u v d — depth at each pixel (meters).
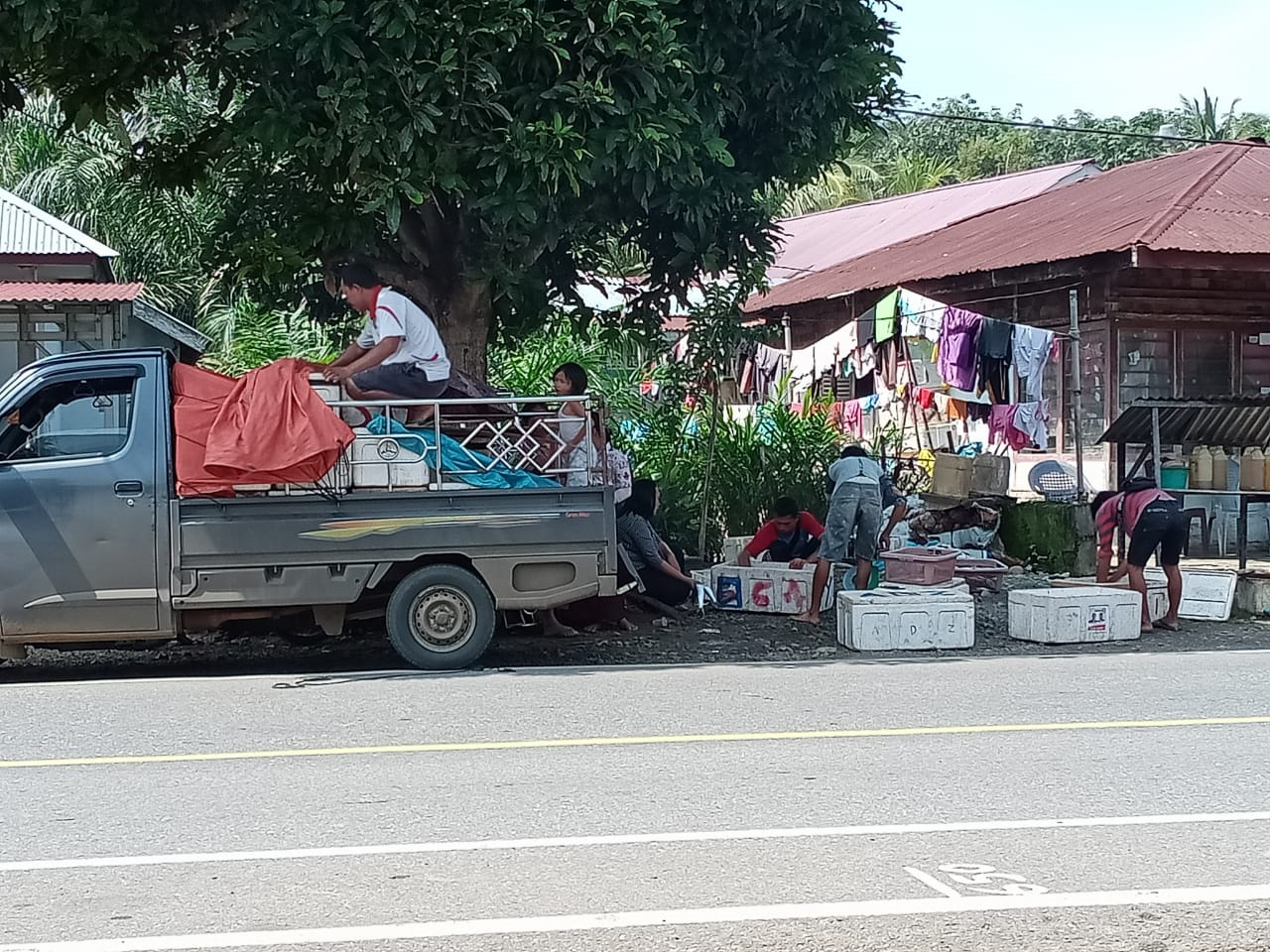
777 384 20.38
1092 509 13.25
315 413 9.98
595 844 5.69
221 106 11.90
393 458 10.12
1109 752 7.32
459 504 10.19
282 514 10.01
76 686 9.73
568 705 8.72
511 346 15.23
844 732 7.86
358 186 11.37
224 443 9.82
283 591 10.03
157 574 9.88
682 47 10.96
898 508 13.60
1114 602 11.82
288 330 20.05
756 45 11.89
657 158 10.90
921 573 12.62
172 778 6.86
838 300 22.72
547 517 10.27
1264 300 18.73
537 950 4.54
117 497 9.84
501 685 9.51
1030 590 11.98
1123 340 18.25
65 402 9.96
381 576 10.13
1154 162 23.41
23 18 10.46
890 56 12.40
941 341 16.23
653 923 4.77
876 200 36.88
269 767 7.10
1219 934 4.67
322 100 10.75
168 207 25.11
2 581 9.77
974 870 5.33
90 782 6.80
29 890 5.17
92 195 25.95
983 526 16.39
